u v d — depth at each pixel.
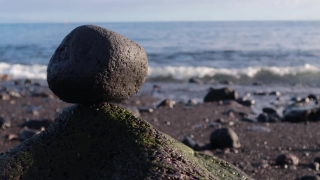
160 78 4.77
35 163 0.71
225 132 1.72
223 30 17.92
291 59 6.25
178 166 0.65
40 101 3.15
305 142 1.86
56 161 0.71
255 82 4.53
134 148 0.69
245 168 1.43
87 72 0.73
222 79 4.77
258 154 1.63
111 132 0.73
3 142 1.81
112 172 0.67
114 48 0.74
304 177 1.29
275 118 2.41
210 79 4.78
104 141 0.73
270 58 6.39
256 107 3.02
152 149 0.68
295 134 2.03
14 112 2.66
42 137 0.75
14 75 5.12
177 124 2.29
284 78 4.77
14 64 6.03
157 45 8.95
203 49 7.84
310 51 7.28
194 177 0.64
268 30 17.58
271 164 1.49
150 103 3.14
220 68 5.35
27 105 2.95
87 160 0.71
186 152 0.81
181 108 2.85
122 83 0.76
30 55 7.36
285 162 1.48
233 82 4.61
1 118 2.19
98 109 0.77
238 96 3.55
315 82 4.52
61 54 0.76
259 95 3.62
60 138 0.74
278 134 2.02
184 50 7.67
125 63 0.75
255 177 1.34
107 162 0.70
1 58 6.91
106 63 0.73
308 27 22.31
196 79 4.64
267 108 2.74
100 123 0.75
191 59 6.39
